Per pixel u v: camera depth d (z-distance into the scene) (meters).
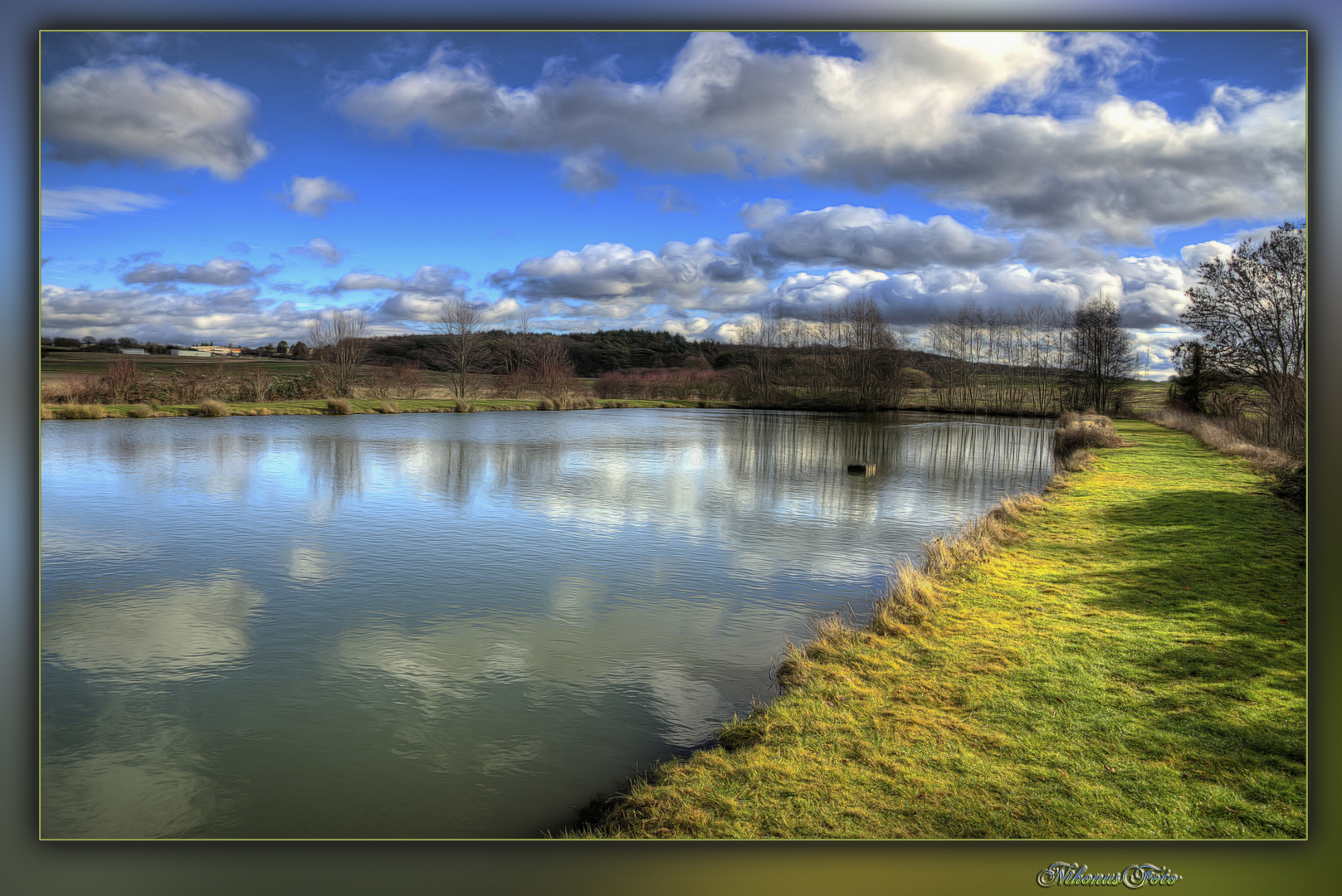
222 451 24.88
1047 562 10.06
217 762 5.86
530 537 13.63
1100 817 4.36
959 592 8.77
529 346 65.31
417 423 37.22
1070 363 52.91
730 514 15.91
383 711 6.66
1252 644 6.85
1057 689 6.01
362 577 10.93
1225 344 22.28
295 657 7.93
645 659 7.78
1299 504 13.27
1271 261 20.31
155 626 8.87
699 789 4.89
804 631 8.59
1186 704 5.67
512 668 7.59
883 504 17.42
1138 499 14.81
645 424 41.31
